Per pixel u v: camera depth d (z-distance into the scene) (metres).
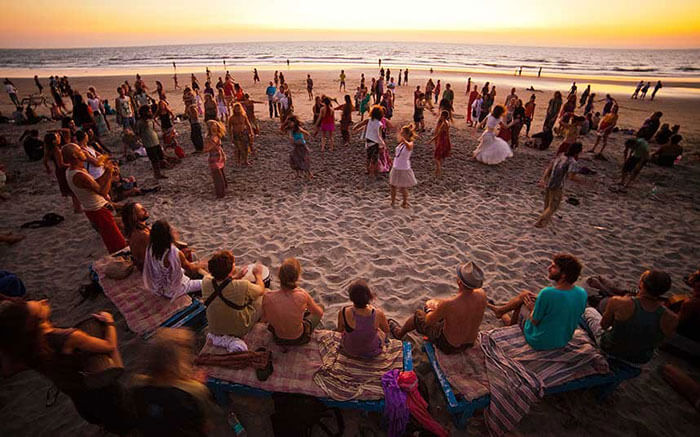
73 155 4.47
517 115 11.26
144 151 10.38
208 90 16.02
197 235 6.30
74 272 5.22
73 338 2.29
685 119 17.16
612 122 10.12
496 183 8.78
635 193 8.30
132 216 4.17
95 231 6.35
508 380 3.01
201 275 4.59
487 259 5.66
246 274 4.17
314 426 3.10
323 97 10.63
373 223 6.74
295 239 6.15
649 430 3.12
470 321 3.16
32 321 2.15
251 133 9.91
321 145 11.77
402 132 6.79
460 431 3.07
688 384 3.41
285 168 9.65
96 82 31.88
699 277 3.62
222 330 3.29
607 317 3.21
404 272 5.29
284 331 3.25
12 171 9.16
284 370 3.16
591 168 9.89
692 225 6.82
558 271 3.15
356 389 3.02
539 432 3.08
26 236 6.17
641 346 3.08
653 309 2.99
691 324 3.71
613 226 6.79
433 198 7.88
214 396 3.24
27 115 14.62
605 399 3.38
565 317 3.13
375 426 3.14
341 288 4.93
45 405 3.30
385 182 8.74
